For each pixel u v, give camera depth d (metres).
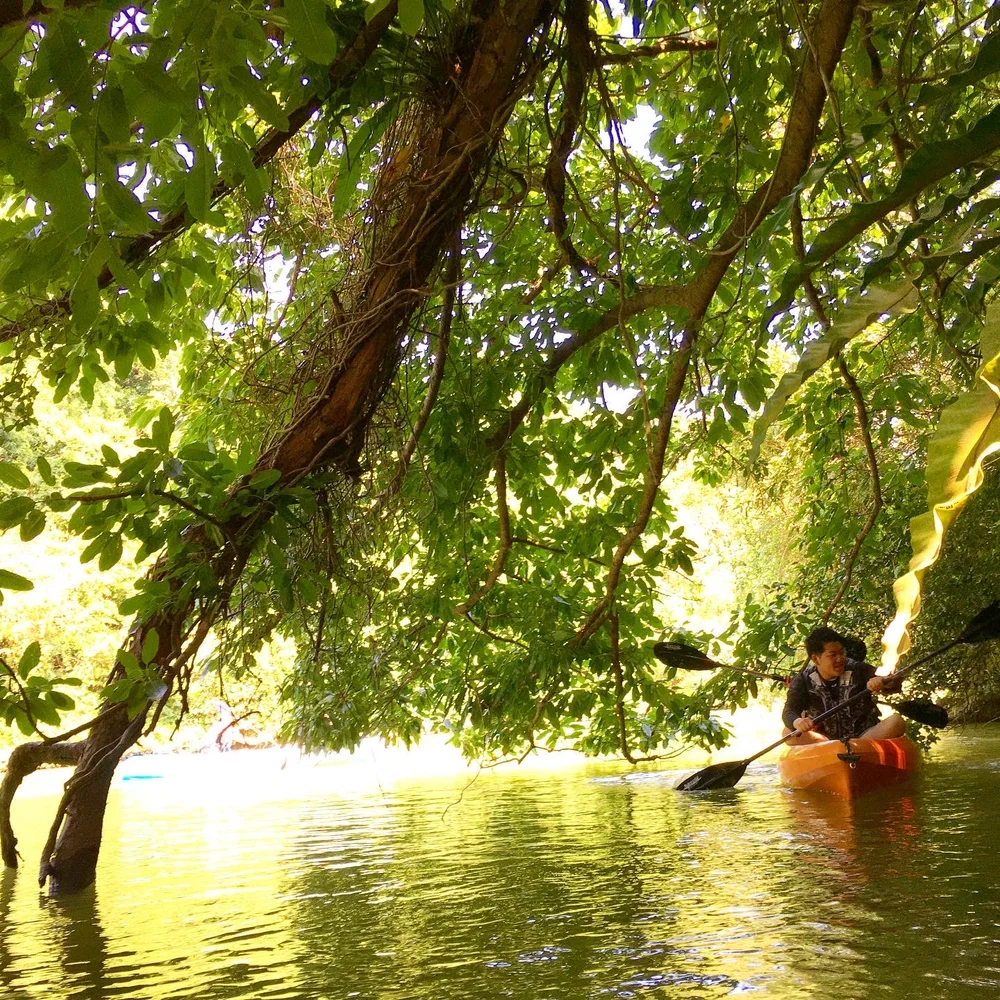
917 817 5.12
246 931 3.63
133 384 16.97
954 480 0.87
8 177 3.46
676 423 6.60
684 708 6.02
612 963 2.79
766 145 4.96
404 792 9.34
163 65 1.74
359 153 3.49
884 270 1.42
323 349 3.60
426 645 5.93
